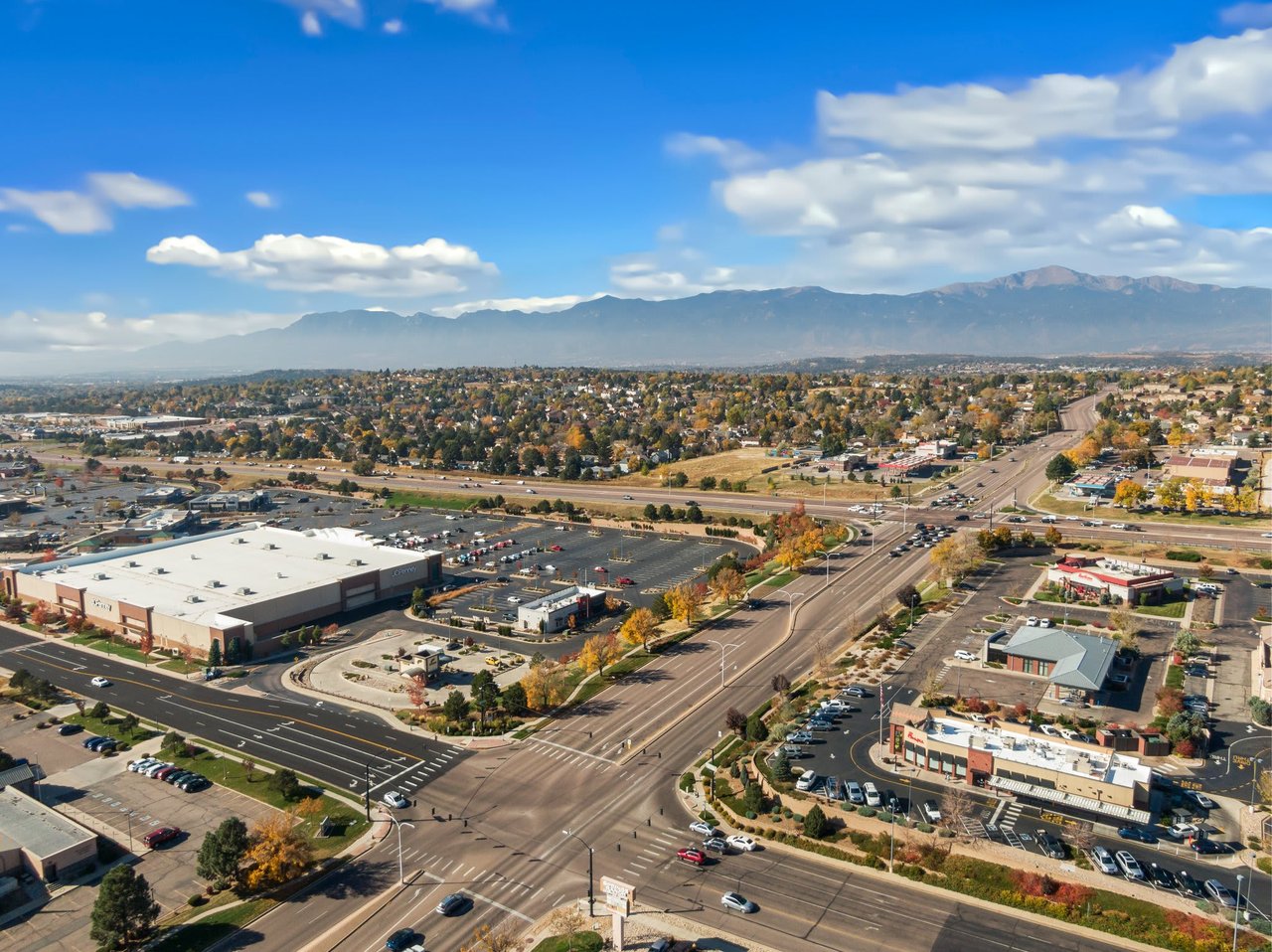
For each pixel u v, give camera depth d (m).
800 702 135.38
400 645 173.75
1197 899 85.88
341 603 197.12
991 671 146.38
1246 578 192.38
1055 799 101.62
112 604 185.62
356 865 97.12
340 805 110.25
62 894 93.31
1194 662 145.88
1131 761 106.19
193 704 145.38
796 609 185.88
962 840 97.44
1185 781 109.38
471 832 103.25
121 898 83.12
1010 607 178.38
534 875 94.19
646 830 102.81
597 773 117.00
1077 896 86.19
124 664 166.62
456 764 120.81
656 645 167.25
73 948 84.75
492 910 88.38
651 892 90.31
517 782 115.12
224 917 88.19
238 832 94.50
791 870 94.06
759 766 115.62
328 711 141.00
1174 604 176.00
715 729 129.12
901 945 81.31
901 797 107.00
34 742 131.50
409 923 86.50
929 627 168.75
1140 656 150.62
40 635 186.50
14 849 97.44
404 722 135.75
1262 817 100.44
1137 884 88.62
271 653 171.38
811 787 109.94
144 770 120.06
